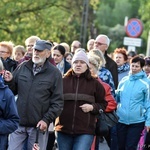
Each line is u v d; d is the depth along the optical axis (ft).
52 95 56.54
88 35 252.01
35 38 69.72
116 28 324.80
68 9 199.82
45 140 57.67
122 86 66.90
